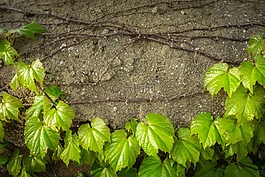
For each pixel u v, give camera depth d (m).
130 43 0.98
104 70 0.98
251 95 0.91
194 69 0.96
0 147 1.03
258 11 1.01
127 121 0.97
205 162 0.99
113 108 0.98
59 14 1.01
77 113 0.99
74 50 0.99
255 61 0.90
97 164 1.01
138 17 1.00
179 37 0.98
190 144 0.95
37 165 1.04
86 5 1.02
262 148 1.06
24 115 1.03
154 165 0.96
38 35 1.00
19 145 1.08
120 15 1.00
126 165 0.93
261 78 0.87
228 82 0.90
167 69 0.97
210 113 0.96
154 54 0.98
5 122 1.04
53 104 0.96
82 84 0.99
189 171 1.03
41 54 1.00
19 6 1.03
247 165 1.00
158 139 0.91
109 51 0.99
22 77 0.94
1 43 0.97
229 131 0.93
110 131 0.99
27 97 1.01
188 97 0.96
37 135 0.96
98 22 0.99
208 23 0.99
